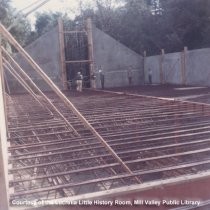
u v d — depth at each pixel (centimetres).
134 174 411
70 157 555
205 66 2070
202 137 645
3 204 324
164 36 3300
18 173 473
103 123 816
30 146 588
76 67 2417
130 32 3662
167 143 641
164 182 369
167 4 3275
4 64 920
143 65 2572
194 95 1482
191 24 3031
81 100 1363
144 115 892
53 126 783
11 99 1491
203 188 380
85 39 2419
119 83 2503
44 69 2316
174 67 2331
